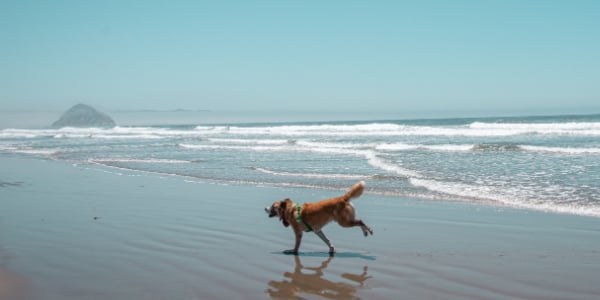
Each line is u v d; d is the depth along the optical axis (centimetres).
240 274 626
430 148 2481
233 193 1338
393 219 975
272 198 1240
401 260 688
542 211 991
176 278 607
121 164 2205
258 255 724
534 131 3512
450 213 1008
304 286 577
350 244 793
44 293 549
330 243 740
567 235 802
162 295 543
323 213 732
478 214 987
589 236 790
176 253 729
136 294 546
